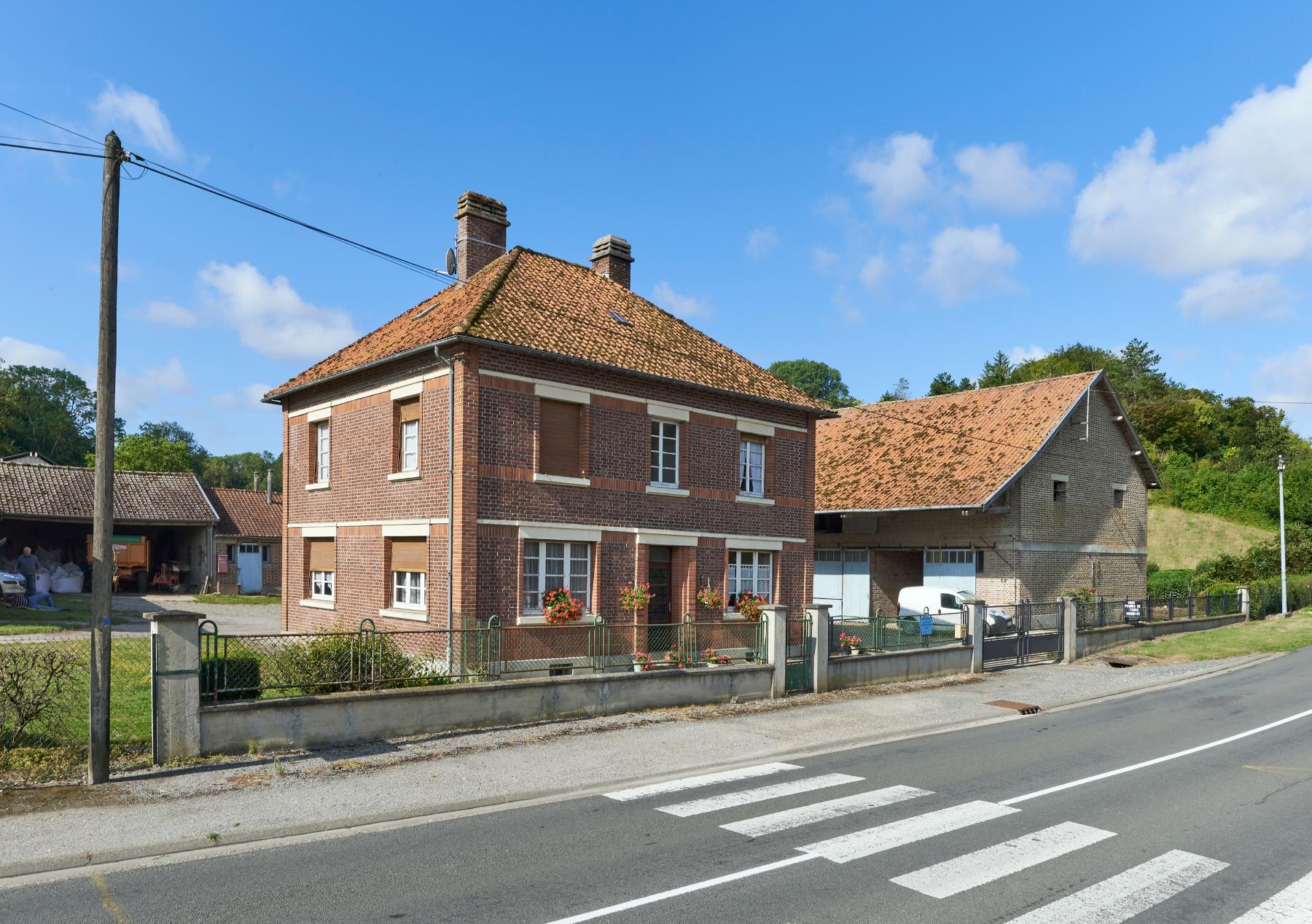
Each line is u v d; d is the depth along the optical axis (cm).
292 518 2264
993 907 663
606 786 1052
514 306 1886
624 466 1936
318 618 2131
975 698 1741
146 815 873
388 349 1909
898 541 3212
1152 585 4169
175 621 1062
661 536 1989
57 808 889
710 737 1298
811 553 2361
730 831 855
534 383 1792
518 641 1731
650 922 632
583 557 1880
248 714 1108
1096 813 925
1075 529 3175
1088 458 3272
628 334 2086
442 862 764
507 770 1079
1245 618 3391
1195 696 1841
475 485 1691
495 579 1714
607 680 1427
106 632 987
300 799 935
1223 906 670
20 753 1039
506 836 842
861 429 3753
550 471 1827
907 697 1709
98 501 996
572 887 701
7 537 3747
